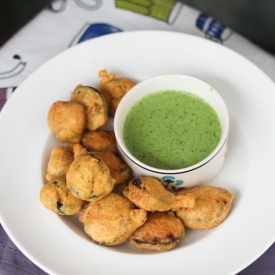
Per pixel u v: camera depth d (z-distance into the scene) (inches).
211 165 11.5
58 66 14.0
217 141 12.2
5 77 15.3
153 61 14.2
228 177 12.1
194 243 10.7
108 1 16.8
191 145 12.3
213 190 11.3
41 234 11.0
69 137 12.6
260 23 15.4
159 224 10.7
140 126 12.9
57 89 13.9
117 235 10.6
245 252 10.2
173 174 11.2
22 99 13.4
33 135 13.1
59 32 16.2
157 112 13.1
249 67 13.3
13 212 11.4
